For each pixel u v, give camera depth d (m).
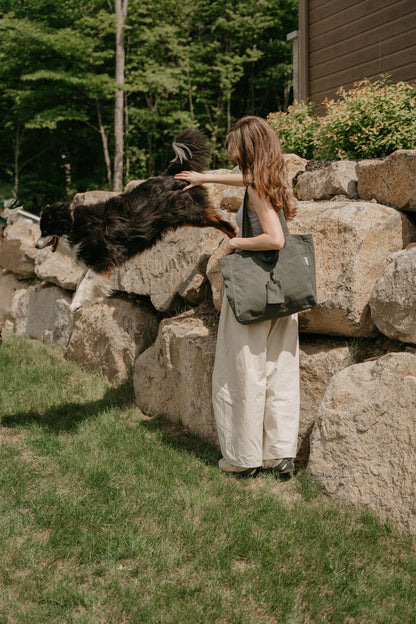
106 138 16.81
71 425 3.98
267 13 18.25
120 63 15.22
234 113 20.88
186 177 3.75
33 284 7.29
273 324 3.02
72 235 4.09
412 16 6.59
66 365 5.46
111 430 3.81
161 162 19.67
